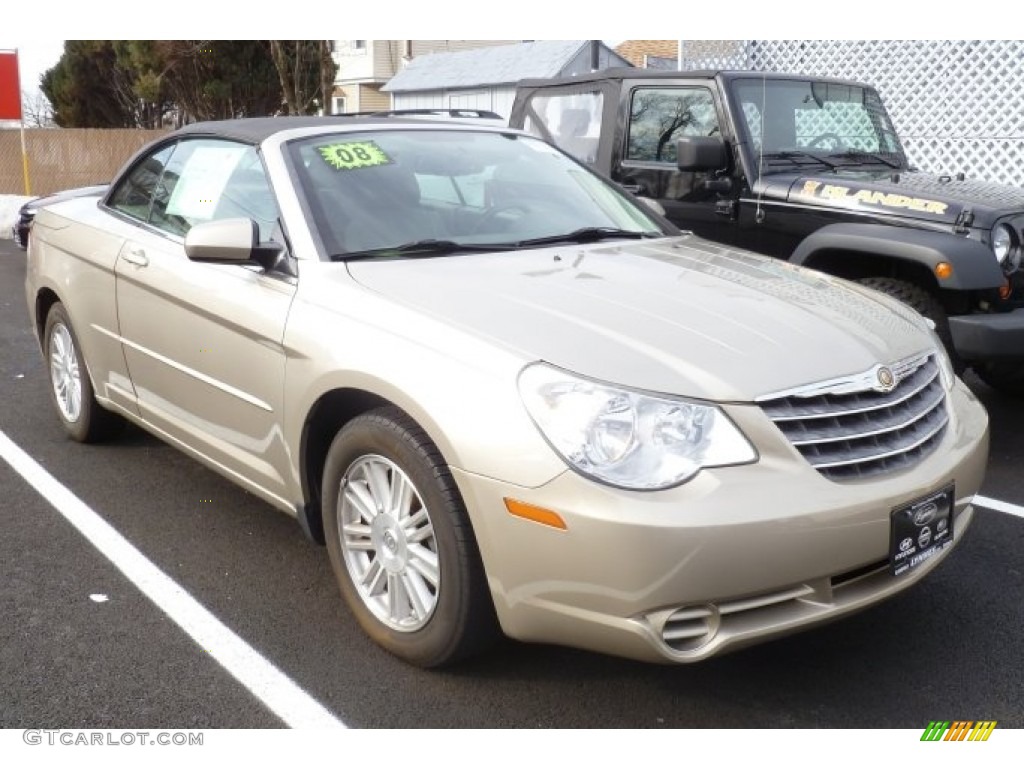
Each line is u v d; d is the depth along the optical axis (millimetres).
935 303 5332
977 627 3492
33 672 3203
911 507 2895
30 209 11375
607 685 3127
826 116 6609
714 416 2715
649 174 6660
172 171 4539
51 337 5406
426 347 2992
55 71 31156
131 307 4387
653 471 2633
